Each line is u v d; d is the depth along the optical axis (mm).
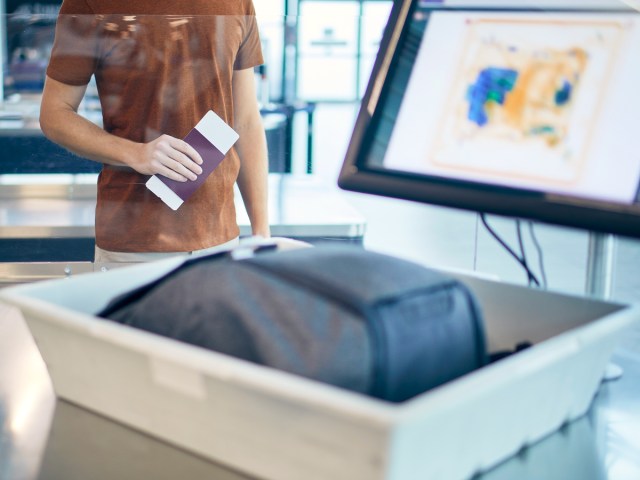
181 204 1361
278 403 481
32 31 1350
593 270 805
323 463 483
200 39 1324
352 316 535
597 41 680
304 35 1348
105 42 1326
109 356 583
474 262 1206
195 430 559
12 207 1470
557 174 672
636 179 633
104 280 698
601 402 690
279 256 618
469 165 718
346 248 648
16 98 1402
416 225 1424
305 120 1405
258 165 1422
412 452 459
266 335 553
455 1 763
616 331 611
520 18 724
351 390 530
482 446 532
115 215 1377
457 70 746
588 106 672
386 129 772
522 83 708
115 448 586
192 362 501
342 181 785
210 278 601
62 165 1472
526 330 692
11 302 629
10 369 746
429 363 569
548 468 570
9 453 582
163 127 1354
